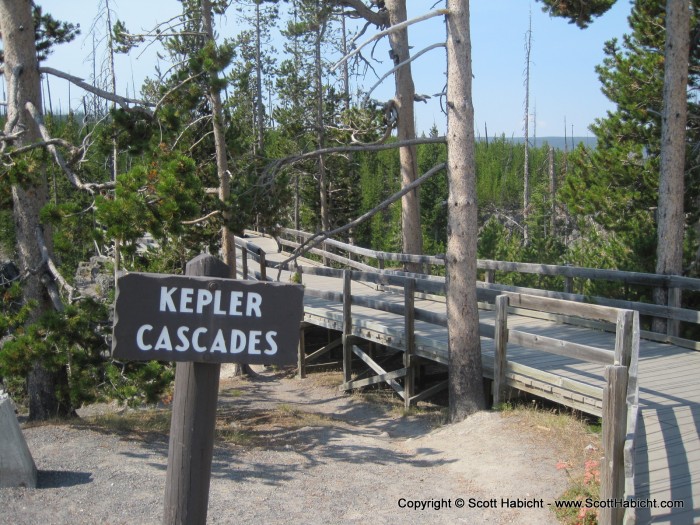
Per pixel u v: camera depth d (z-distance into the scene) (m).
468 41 8.49
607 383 5.03
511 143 72.94
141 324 2.79
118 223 7.09
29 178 7.82
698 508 5.10
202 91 9.98
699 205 15.29
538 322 11.63
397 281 10.59
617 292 12.56
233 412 10.74
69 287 8.03
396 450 8.17
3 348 7.39
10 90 8.41
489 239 16.92
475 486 6.52
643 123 15.87
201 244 13.87
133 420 9.19
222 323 2.83
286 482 6.74
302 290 2.85
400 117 15.85
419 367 11.24
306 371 13.76
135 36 12.07
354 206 32.97
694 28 14.01
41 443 7.25
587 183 17.19
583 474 6.31
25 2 8.55
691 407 7.09
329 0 15.41
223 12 13.51
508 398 8.52
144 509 5.55
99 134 8.65
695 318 9.28
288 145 28.91
